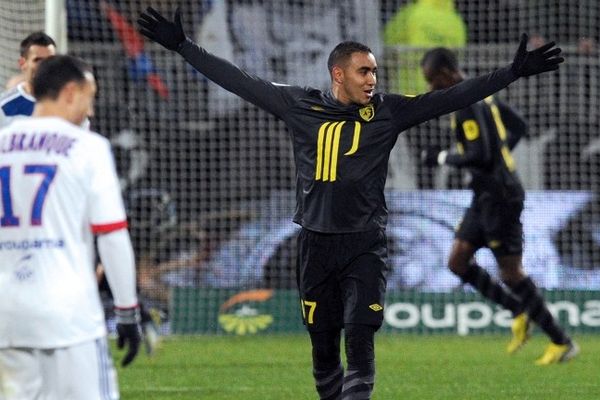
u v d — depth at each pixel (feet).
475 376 109.81
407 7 181.98
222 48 181.88
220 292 147.43
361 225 73.61
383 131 74.13
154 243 154.10
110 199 52.80
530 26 183.52
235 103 172.96
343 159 73.51
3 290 52.90
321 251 74.33
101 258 53.01
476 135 118.01
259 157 170.81
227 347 134.51
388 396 96.84
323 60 183.42
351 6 183.01
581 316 147.33
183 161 170.60
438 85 114.21
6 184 53.31
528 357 125.49
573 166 173.58
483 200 120.67
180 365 118.01
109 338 136.15
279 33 183.21
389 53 178.81
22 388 53.16
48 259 52.80
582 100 174.81
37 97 55.11
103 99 171.63
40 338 52.31
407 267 148.36
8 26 146.00
